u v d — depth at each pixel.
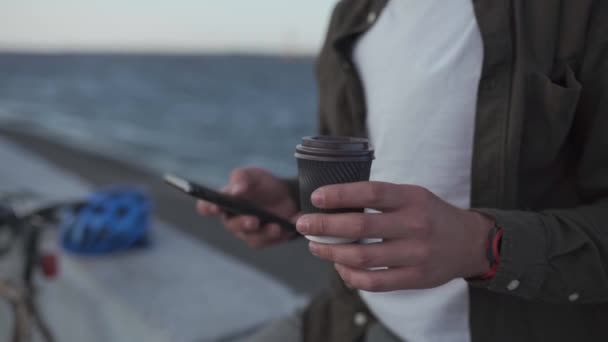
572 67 0.92
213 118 41.91
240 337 2.59
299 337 1.35
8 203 2.98
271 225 1.24
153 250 3.77
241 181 1.24
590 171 0.92
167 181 1.09
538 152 0.96
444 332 1.08
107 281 3.15
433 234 0.66
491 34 0.97
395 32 1.17
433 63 1.07
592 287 0.82
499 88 0.97
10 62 176.75
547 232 0.80
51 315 2.92
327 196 0.64
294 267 4.61
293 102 61.41
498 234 0.75
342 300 1.30
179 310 2.80
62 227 3.66
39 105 46.56
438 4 1.10
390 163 1.14
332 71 1.37
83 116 38.22
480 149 0.99
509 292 0.81
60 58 182.38
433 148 1.07
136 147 23.42
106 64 166.00
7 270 1.98
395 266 0.67
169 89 76.38
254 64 154.50
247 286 3.16
